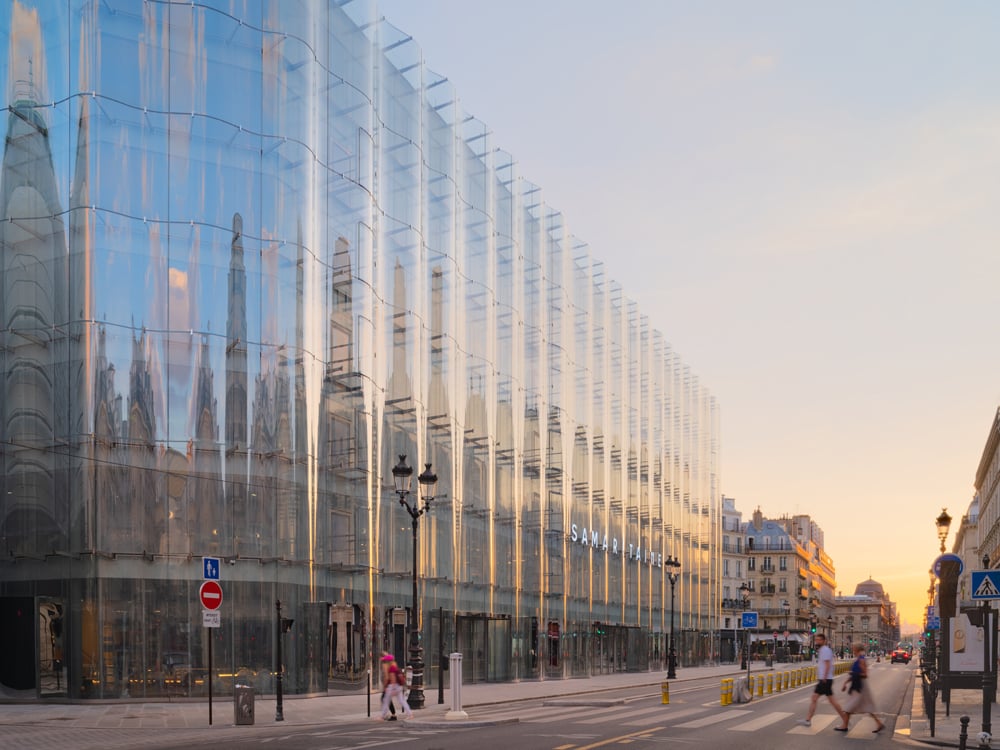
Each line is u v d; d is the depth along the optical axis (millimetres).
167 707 33219
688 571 95312
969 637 36438
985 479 103625
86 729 25406
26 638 35719
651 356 87750
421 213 49906
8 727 26094
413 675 32812
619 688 50125
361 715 30250
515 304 60000
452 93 53531
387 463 46031
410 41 49906
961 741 19203
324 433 41562
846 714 25266
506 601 56406
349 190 44094
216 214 38125
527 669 58781
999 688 43188
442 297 51562
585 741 21656
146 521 35781
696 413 101562
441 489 50250
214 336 37625
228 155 38562
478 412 54625
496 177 59250
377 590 44281
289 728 25953
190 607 35906
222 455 37219
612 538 74938
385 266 47344
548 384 64812
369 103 45625
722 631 139375
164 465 36250
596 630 70500
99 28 37125
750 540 175875
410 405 47875
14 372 37312
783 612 172375
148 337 36656
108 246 36500
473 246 55562
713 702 37250
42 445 36562
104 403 35844
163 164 37500
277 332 39094
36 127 37812
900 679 71562
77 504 35438
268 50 39844
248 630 36875
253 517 37594
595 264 76250
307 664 38719
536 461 61844
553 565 63438
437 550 49594
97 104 36750
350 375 43344
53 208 37188
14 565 36312
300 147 40531
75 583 35094
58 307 36812
